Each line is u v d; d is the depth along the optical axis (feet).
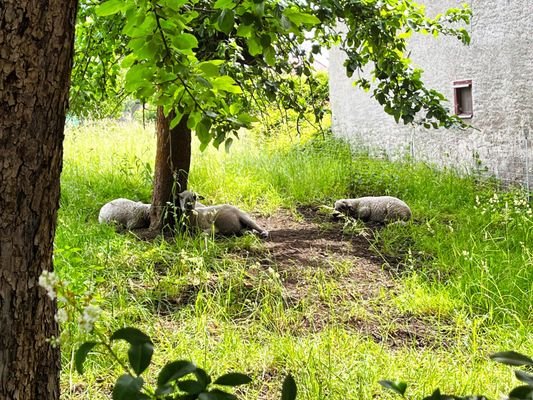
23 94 8.14
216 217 28.55
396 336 19.45
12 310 8.40
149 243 26.91
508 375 15.81
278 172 41.11
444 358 17.47
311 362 16.25
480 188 39.22
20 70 8.07
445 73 44.42
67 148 46.03
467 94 42.70
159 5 11.61
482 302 21.27
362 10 20.08
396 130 51.60
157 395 5.31
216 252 25.54
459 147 43.80
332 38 24.93
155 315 19.90
